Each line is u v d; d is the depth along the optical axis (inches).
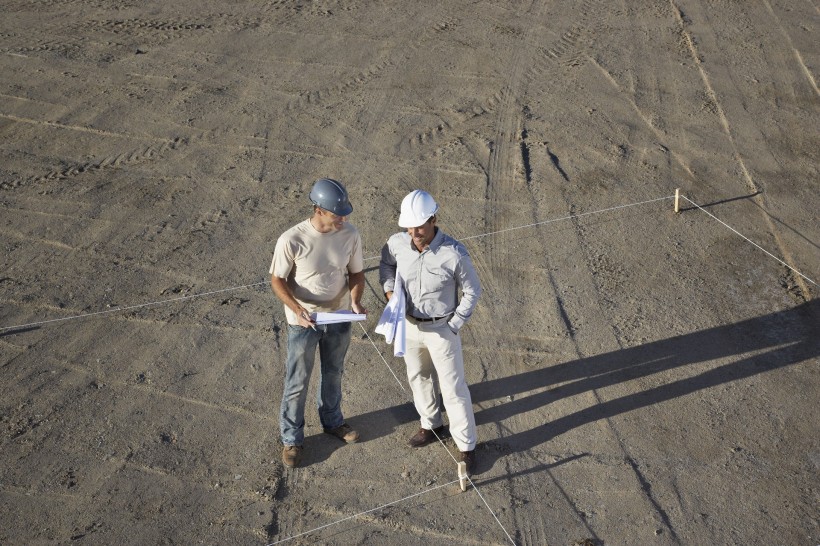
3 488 197.2
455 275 181.9
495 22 501.0
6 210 317.4
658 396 227.3
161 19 516.4
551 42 471.5
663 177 340.5
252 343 249.1
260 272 283.3
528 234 303.7
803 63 442.0
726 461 205.5
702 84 420.2
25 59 454.6
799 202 322.3
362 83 426.3
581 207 320.5
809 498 194.5
